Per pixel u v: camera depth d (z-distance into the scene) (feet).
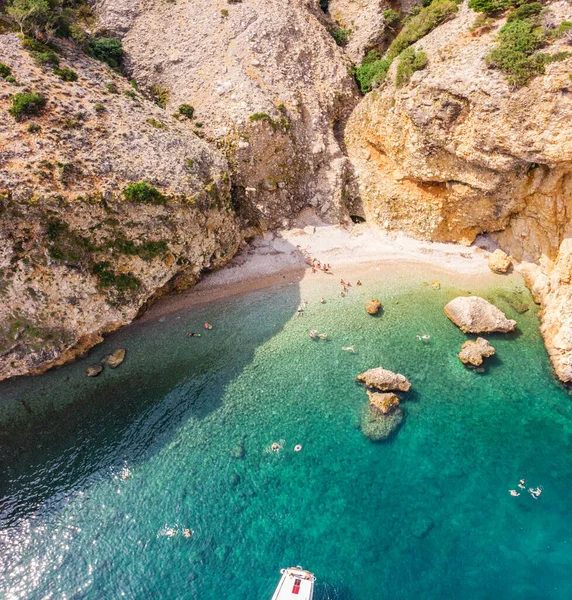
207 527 84.53
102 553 81.41
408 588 75.51
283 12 161.17
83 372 110.83
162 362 114.32
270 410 103.40
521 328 121.90
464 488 88.58
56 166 97.71
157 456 95.35
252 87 142.61
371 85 159.22
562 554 78.43
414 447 95.86
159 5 158.61
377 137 151.12
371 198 155.53
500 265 138.92
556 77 100.89
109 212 103.30
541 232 132.16
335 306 129.59
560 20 107.24
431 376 110.22
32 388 107.04
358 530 83.25
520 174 123.75
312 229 153.28
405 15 175.73
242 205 147.33
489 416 101.50
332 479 90.94
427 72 124.88
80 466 93.97
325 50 165.89
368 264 144.56
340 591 75.72
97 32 151.33
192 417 102.47
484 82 110.63
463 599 73.67
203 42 152.35
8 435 98.94
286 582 75.41
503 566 77.36
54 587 77.46
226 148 138.51
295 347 117.60
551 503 85.71
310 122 153.58
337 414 102.27
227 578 78.18
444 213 145.07
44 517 86.22
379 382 103.71
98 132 110.11
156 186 110.22
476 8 123.85
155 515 86.22
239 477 91.56
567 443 96.17
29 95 102.68
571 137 102.47
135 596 76.28
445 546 80.38
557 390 107.04
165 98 148.15
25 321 101.86
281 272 141.18
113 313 111.34
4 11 122.01
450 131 123.54
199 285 135.85
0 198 88.84
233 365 113.70
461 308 121.80
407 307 129.39
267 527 84.28
